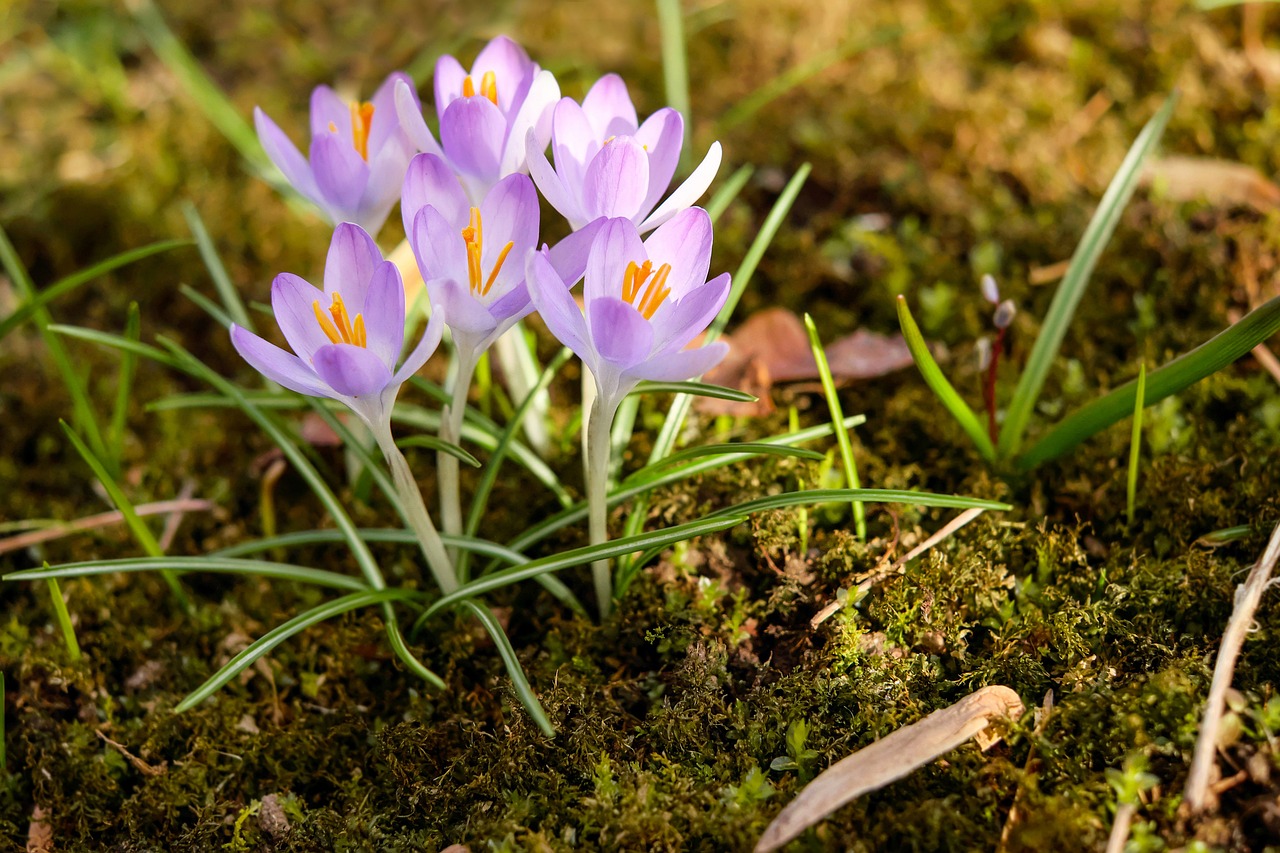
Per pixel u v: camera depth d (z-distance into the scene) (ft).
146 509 2.04
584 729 1.78
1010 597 1.88
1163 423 1.99
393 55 2.99
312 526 2.06
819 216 2.35
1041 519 1.94
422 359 1.66
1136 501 1.94
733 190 2.11
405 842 1.76
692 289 1.67
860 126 2.54
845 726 1.79
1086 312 2.17
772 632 1.87
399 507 1.90
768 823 1.71
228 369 2.26
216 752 1.85
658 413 2.08
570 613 1.93
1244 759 1.71
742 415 2.07
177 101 2.82
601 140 1.78
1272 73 2.52
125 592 2.01
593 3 3.15
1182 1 2.75
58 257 2.42
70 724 1.88
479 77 1.81
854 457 2.01
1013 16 2.82
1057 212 2.28
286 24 3.17
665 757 1.77
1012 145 2.42
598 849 1.73
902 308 1.82
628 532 1.89
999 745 1.76
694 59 2.89
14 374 2.25
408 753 1.81
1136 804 1.67
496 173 1.76
